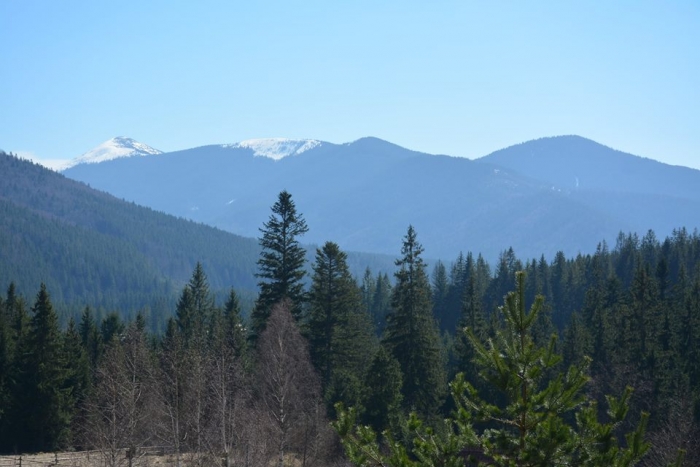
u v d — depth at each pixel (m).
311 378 45.91
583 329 61.53
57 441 59.31
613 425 13.27
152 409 41.88
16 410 58.84
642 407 46.53
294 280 56.91
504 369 13.50
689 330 60.06
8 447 58.75
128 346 48.62
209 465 39.09
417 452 14.38
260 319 56.66
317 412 41.09
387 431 15.27
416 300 54.69
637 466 36.47
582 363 13.62
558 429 12.99
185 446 48.44
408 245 55.91
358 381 46.12
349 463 39.06
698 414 41.38
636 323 60.81
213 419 42.22
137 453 42.88
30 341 59.78
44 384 59.06
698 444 35.81
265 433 38.56
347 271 56.97
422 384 52.97
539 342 54.66
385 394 43.50
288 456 43.22
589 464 13.02
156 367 48.69
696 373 52.78
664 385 48.03
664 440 36.59
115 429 39.81
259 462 37.34
